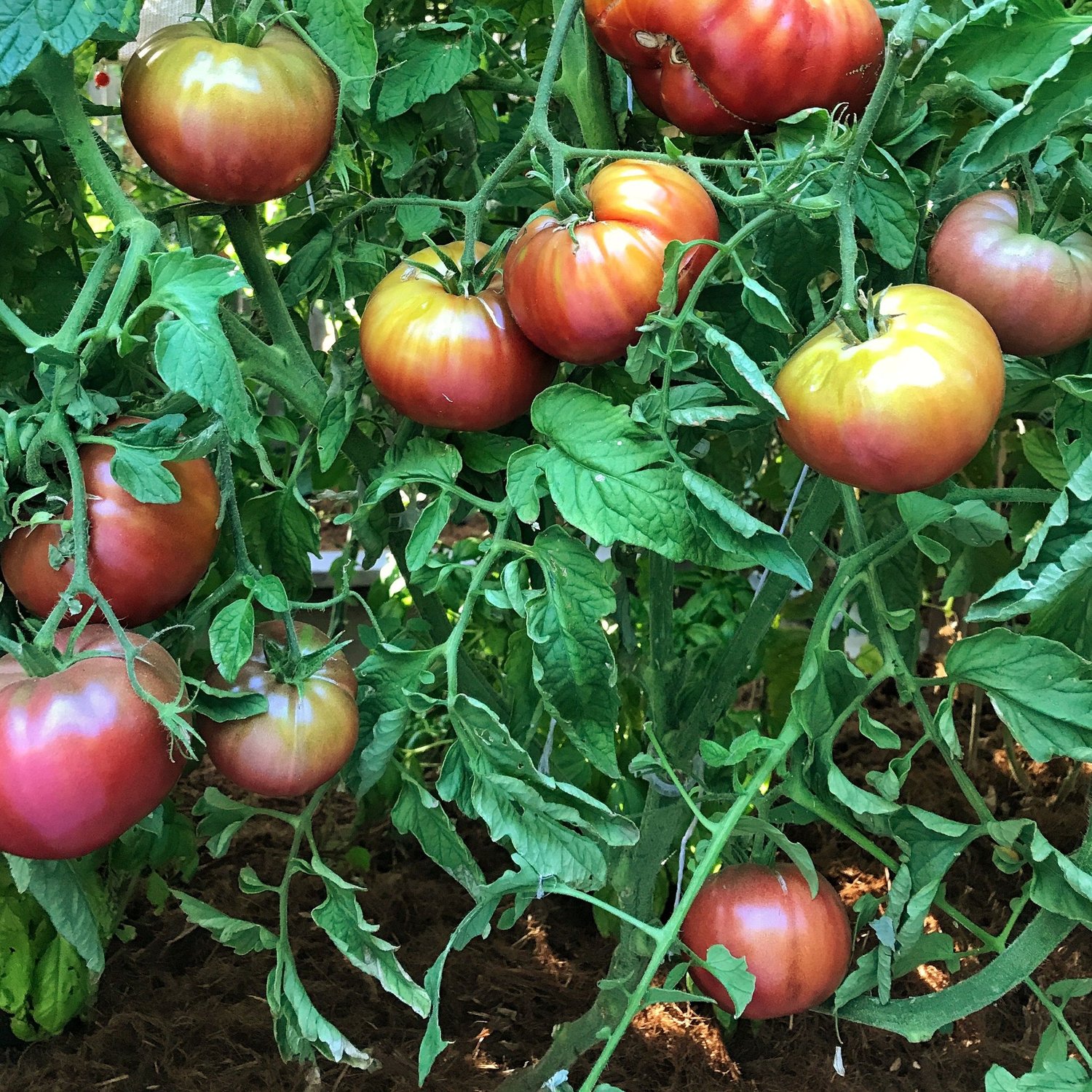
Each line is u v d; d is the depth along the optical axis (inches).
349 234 27.6
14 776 19.7
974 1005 26.0
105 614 20.0
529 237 22.3
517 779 24.0
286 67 22.1
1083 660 22.3
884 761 48.1
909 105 23.2
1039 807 43.9
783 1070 33.8
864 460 20.8
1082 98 20.1
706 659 40.5
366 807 41.2
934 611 55.7
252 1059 34.5
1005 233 22.4
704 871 23.8
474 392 23.3
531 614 23.9
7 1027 35.2
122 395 24.4
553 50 22.4
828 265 24.2
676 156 21.9
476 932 24.6
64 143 25.1
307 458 30.0
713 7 21.8
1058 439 25.2
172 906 40.8
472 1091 32.8
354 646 50.3
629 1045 34.4
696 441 25.8
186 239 25.1
